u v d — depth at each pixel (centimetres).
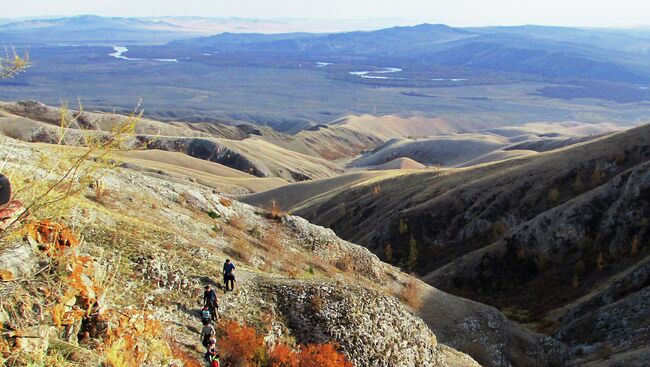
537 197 10838
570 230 9269
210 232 3991
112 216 3045
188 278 2770
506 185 11569
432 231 11662
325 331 2897
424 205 12150
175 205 4162
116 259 2503
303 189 17412
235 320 2697
